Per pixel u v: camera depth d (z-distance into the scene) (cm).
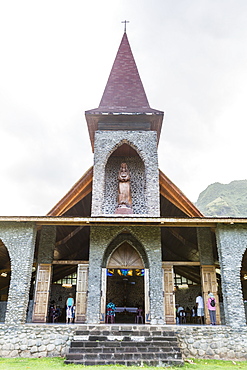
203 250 1516
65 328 1105
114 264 1467
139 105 1839
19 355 1074
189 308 2172
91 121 1753
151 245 1407
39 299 1425
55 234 1556
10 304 1161
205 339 1105
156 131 1784
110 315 1389
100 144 1639
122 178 1603
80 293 1388
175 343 1015
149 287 1359
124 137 1658
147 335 1066
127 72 2005
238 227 1280
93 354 939
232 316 1151
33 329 1112
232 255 1237
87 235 1720
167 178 1590
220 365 969
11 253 1241
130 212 1530
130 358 935
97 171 1573
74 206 1706
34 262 1650
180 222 1248
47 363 938
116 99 1866
